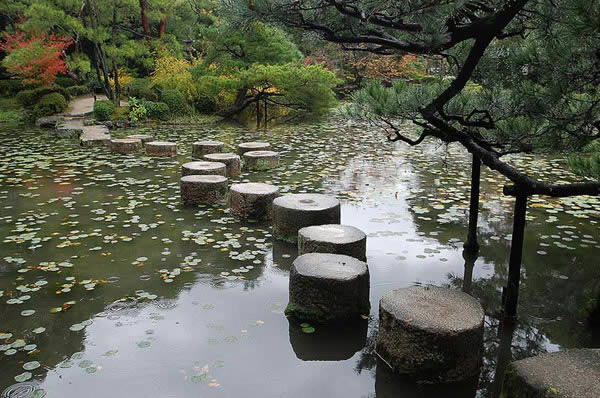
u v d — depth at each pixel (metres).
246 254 5.28
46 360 3.34
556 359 2.65
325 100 18.16
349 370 3.30
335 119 19.48
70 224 6.22
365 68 21.67
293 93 17.81
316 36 3.69
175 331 3.73
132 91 19.58
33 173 9.18
